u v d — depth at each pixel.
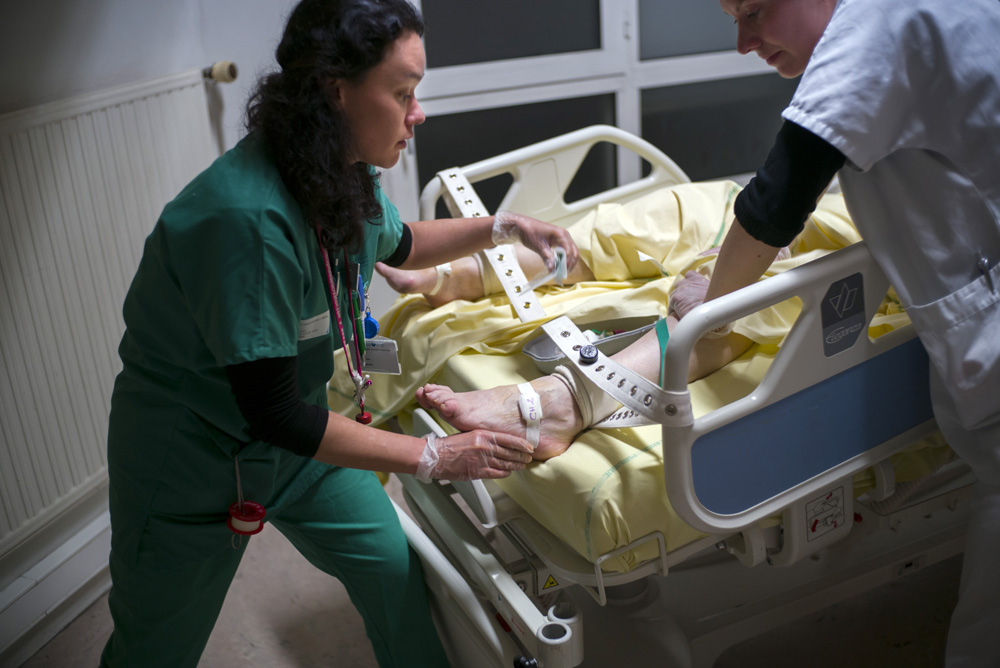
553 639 1.22
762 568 1.67
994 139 1.09
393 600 1.51
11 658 1.96
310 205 1.12
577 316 1.67
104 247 2.10
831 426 1.29
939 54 1.07
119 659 1.46
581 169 3.25
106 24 2.15
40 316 1.94
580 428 1.37
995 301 1.14
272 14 2.57
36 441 1.98
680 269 1.83
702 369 1.45
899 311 1.50
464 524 1.48
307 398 1.35
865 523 1.54
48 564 2.07
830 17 1.16
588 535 1.25
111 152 2.09
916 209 1.16
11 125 1.82
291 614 2.06
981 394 1.17
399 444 1.23
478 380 1.59
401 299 1.93
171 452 1.29
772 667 1.78
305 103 1.09
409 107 1.16
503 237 1.59
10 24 1.91
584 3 2.99
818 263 1.17
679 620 1.63
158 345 1.24
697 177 3.44
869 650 1.79
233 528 1.33
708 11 3.15
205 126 2.46
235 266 1.09
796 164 1.10
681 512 1.18
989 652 1.24
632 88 3.14
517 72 2.97
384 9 1.06
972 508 1.26
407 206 3.01
